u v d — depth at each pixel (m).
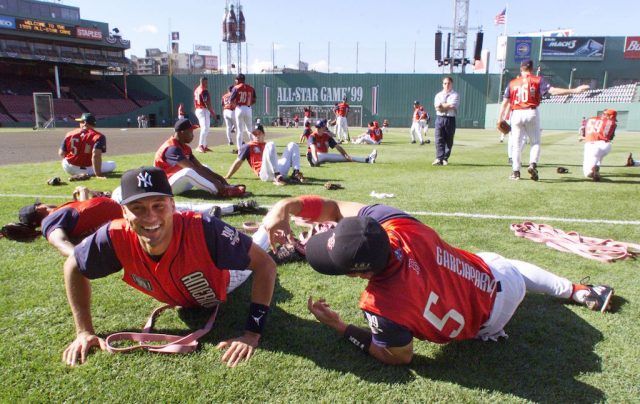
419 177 8.10
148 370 2.12
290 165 7.48
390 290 1.96
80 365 2.15
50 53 45.75
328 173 8.60
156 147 15.30
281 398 1.94
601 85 46.09
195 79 51.53
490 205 5.66
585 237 4.14
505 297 2.31
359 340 2.26
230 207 4.92
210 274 2.30
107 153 12.73
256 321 2.31
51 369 2.12
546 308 2.79
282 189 6.70
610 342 2.40
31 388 1.98
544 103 41.72
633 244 3.98
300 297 2.93
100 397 1.93
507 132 8.25
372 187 6.95
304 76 49.59
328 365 2.19
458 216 5.05
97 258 2.17
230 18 59.09
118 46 51.62
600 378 2.10
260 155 7.32
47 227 3.42
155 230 2.00
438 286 2.02
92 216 3.55
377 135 18.27
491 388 2.03
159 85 52.31
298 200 2.41
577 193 6.53
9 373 2.09
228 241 2.21
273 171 7.14
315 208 2.43
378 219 2.20
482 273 2.26
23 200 5.67
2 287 3.03
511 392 2.00
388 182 7.47
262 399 1.93
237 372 2.11
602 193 6.53
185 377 2.07
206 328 2.42
